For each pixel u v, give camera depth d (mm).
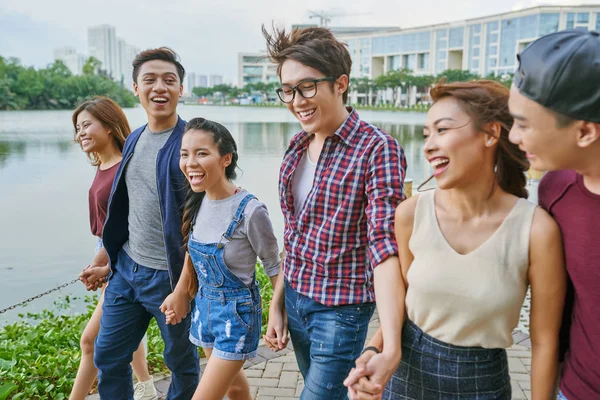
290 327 2346
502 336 1596
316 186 2158
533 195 7547
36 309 6188
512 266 1533
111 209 2803
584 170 1354
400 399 1747
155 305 2752
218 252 2414
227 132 2521
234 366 2420
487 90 1506
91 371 3037
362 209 2111
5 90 72500
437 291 1594
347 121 2137
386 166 2023
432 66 89125
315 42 2121
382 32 96375
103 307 2855
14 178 14602
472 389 1641
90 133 3189
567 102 1249
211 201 2525
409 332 1729
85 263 7887
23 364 3930
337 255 2121
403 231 1712
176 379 2863
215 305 2473
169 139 2734
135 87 2848
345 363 2109
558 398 1618
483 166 1535
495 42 77938
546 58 1270
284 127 36719
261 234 2459
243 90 128000
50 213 10781
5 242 8789
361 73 101438
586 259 1401
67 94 78000
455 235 1598
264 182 13547
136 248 2762
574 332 1508
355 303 2115
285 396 3424
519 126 1359
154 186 2727
